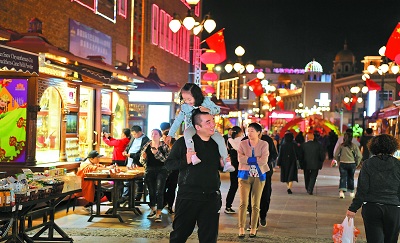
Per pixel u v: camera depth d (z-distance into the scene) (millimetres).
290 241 10305
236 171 13414
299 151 18703
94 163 13383
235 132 13422
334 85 98250
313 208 14836
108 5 23078
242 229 10508
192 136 6781
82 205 14180
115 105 19188
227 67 32062
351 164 17234
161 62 33312
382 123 39094
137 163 14398
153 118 23266
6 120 13109
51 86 13984
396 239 7027
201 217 6723
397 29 18469
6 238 8414
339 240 7207
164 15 33719
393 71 30203
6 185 8398
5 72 13047
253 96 99500
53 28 18172
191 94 7039
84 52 20531
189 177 6727
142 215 12992
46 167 13117
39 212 9391
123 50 25453
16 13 15992
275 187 20281
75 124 15688
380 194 6938
